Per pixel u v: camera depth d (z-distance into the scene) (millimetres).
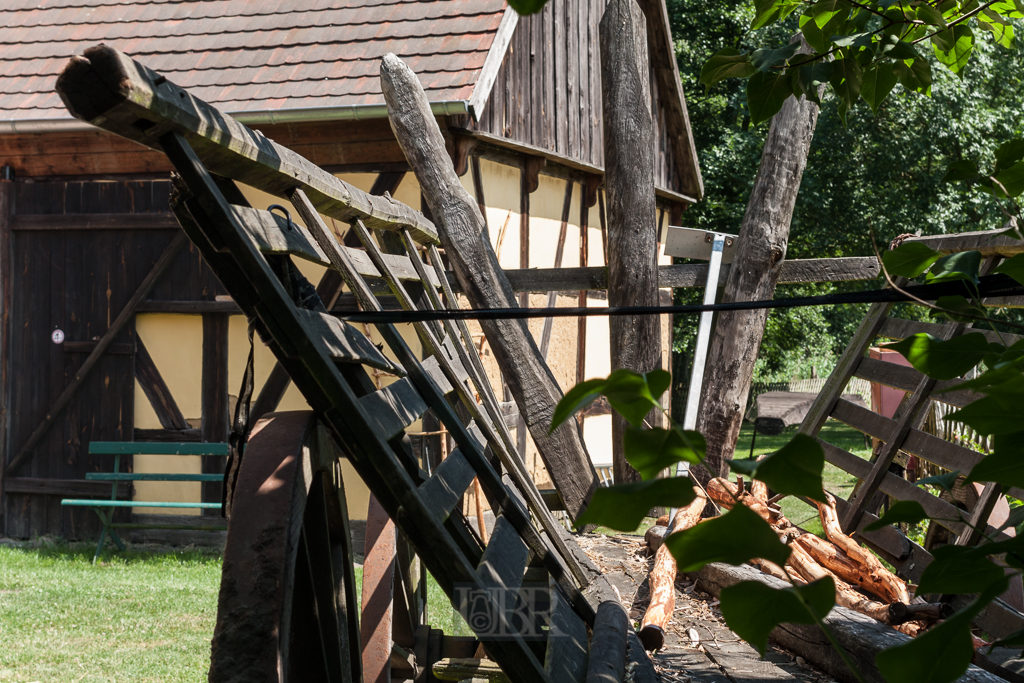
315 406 1810
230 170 1834
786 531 4520
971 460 4156
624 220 5828
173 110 1490
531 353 5156
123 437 8000
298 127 7406
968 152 17328
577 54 10117
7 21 9141
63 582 6477
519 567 2455
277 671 1441
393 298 6594
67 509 8227
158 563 7277
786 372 22453
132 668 4559
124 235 7996
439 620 5395
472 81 7168
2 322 8188
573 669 2531
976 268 1111
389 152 7309
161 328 7969
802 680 3258
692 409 5852
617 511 763
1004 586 686
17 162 8164
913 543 4453
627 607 4242
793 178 6090
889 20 1512
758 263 6035
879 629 3289
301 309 1838
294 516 1603
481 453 2721
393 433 1999
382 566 3217
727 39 19891
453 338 3566
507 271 6332
